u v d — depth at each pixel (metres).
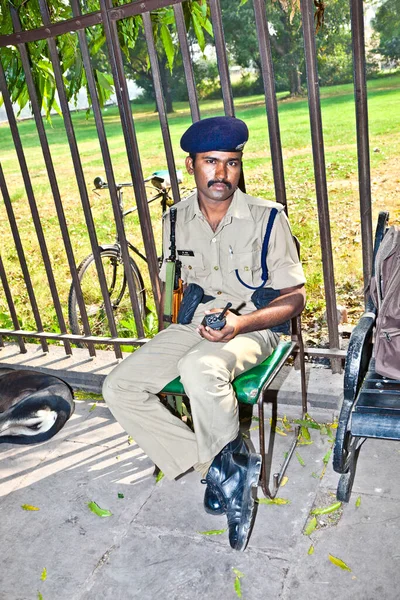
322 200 2.95
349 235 6.68
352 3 2.52
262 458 2.51
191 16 3.68
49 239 8.23
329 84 19.52
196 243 2.76
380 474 2.78
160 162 12.20
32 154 15.15
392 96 15.62
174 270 2.80
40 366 3.90
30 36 3.16
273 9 18.69
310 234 6.82
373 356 2.60
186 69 2.92
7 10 3.84
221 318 2.42
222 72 2.84
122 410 2.62
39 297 6.16
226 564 2.43
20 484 3.06
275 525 2.58
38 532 2.73
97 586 2.41
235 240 2.70
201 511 2.73
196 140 2.54
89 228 3.51
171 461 2.64
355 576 2.29
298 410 3.26
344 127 13.12
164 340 2.78
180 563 2.46
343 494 2.58
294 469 2.90
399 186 8.34
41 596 2.39
